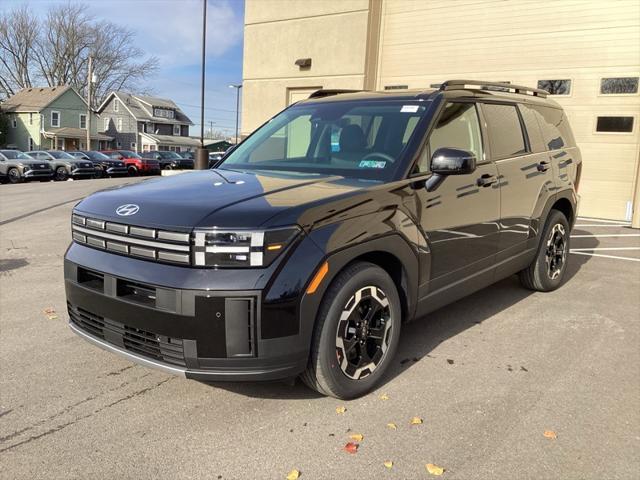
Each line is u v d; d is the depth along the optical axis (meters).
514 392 3.31
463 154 3.33
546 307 4.98
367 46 13.45
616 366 3.70
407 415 3.02
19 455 2.65
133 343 2.92
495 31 12.10
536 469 2.55
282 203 2.84
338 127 4.02
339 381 3.02
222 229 2.63
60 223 10.16
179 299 2.65
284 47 14.87
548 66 11.54
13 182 26.97
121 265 2.89
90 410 3.08
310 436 2.81
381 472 2.52
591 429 2.90
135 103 66.62
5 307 4.99
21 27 59.47
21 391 3.31
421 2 13.05
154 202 2.95
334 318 2.92
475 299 5.24
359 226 3.00
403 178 3.41
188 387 3.37
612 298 5.30
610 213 11.17
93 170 30.19
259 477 2.48
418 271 3.46
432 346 4.03
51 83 61.88
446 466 2.56
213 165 4.35
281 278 2.66
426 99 3.91
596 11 10.90
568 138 5.73
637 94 10.64
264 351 2.68
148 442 2.76
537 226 4.95
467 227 3.89
